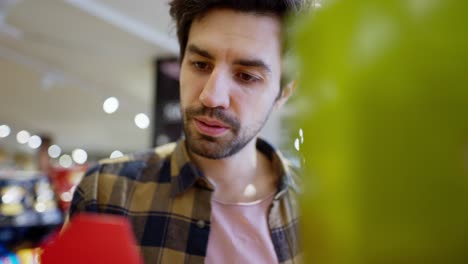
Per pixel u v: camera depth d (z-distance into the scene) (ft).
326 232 0.73
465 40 0.62
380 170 0.66
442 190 0.62
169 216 2.57
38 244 6.41
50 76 15.31
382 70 0.67
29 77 16.57
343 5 0.73
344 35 0.72
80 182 2.76
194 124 2.27
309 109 0.77
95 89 16.81
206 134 2.25
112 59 13.10
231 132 2.24
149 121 18.20
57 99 19.44
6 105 21.62
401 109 0.65
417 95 0.64
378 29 0.69
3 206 6.28
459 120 0.62
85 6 9.54
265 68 2.18
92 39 11.59
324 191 0.73
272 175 2.88
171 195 2.62
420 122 0.64
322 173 0.73
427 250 0.63
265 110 2.29
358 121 0.68
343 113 0.70
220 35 2.13
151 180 2.74
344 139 0.70
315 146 0.75
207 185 2.57
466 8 0.63
